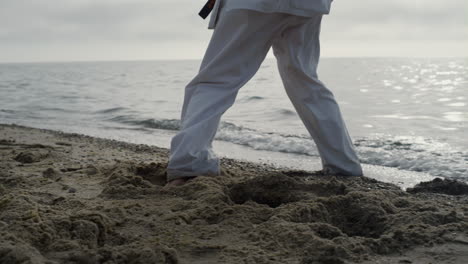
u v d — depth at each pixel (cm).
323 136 354
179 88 2111
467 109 1022
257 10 312
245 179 321
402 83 1986
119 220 237
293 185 303
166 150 578
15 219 224
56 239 201
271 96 1409
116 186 303
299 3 319
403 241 209
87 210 253
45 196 300
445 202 286
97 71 5384
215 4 335
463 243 205
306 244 201
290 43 338
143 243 204
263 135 738
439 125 802
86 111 1205
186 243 207
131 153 538
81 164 437
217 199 268
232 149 646
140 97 1620
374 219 245
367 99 1302
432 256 195
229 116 1016
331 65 5678
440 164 503
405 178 450
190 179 328
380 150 584
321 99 352
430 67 4500
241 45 329
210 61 336
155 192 299
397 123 841
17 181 341
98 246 209
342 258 192
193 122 328
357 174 360
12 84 2531
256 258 190
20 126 854
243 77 338
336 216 252
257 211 252
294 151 620
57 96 1678
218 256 196
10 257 173
